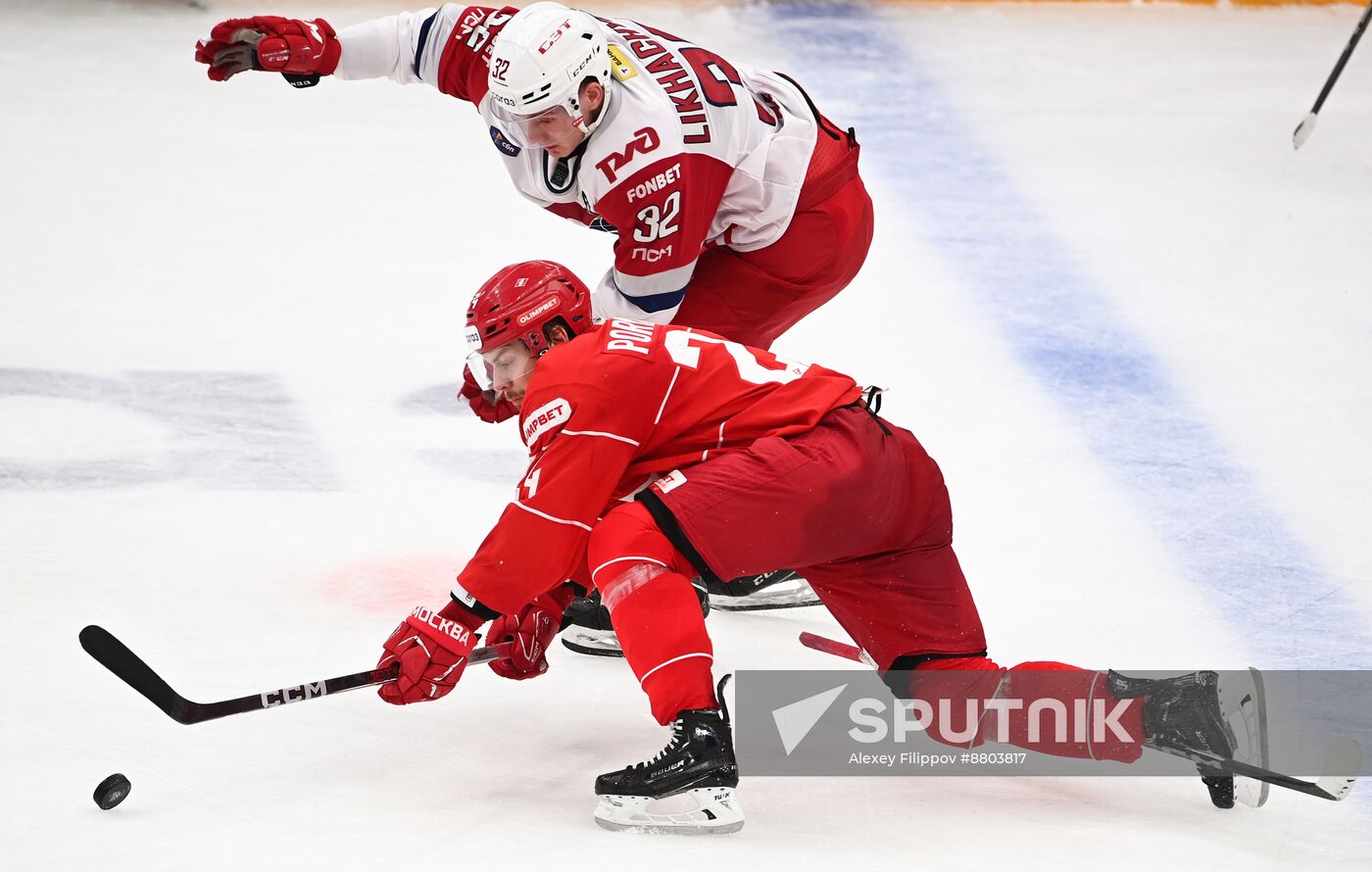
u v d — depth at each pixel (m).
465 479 16.83
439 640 10.65
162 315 21.25
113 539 14.73
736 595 14.41
